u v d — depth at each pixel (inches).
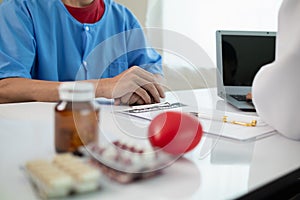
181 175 11.5
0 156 12.7
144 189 10.3
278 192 11.6
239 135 16.9
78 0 42.1
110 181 10.2
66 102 12.9
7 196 9.5
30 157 12.5
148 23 67.7
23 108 24.4
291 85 16.1
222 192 10.3
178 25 69.5
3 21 38.8
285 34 16.9
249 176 11.7
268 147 15.5
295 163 13.2
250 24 70.5
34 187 10.0
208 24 70.1
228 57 32.3
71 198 9.4
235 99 28.5
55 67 41.3
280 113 16.8
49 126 17.8
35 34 40.1
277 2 67.0
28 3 40.2
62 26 41.2
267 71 17.4
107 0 45.7
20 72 35.9
